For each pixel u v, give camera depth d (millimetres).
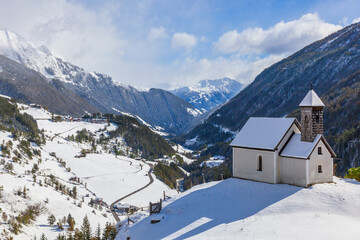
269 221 33906
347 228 28797
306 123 45938
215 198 45594
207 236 32312
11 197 122188
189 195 49562
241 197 44125
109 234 48812
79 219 125188
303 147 45062
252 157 50094
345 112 186875
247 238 28938
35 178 152500
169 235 36219
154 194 178250
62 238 97312
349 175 54375
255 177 49562
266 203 40656
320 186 42594
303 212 36219
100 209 146125
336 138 149750
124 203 156000
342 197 38594
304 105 45906
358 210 35156
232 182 50531
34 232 106312
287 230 29797
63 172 198125
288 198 40656
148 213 49062
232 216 38688
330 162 45906
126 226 46812
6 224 101875
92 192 174750
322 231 28359
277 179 46938
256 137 50688
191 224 38250
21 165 175875
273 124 50875
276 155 46875
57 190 153500
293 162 45406
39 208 124812
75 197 154875
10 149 192500
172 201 49219
